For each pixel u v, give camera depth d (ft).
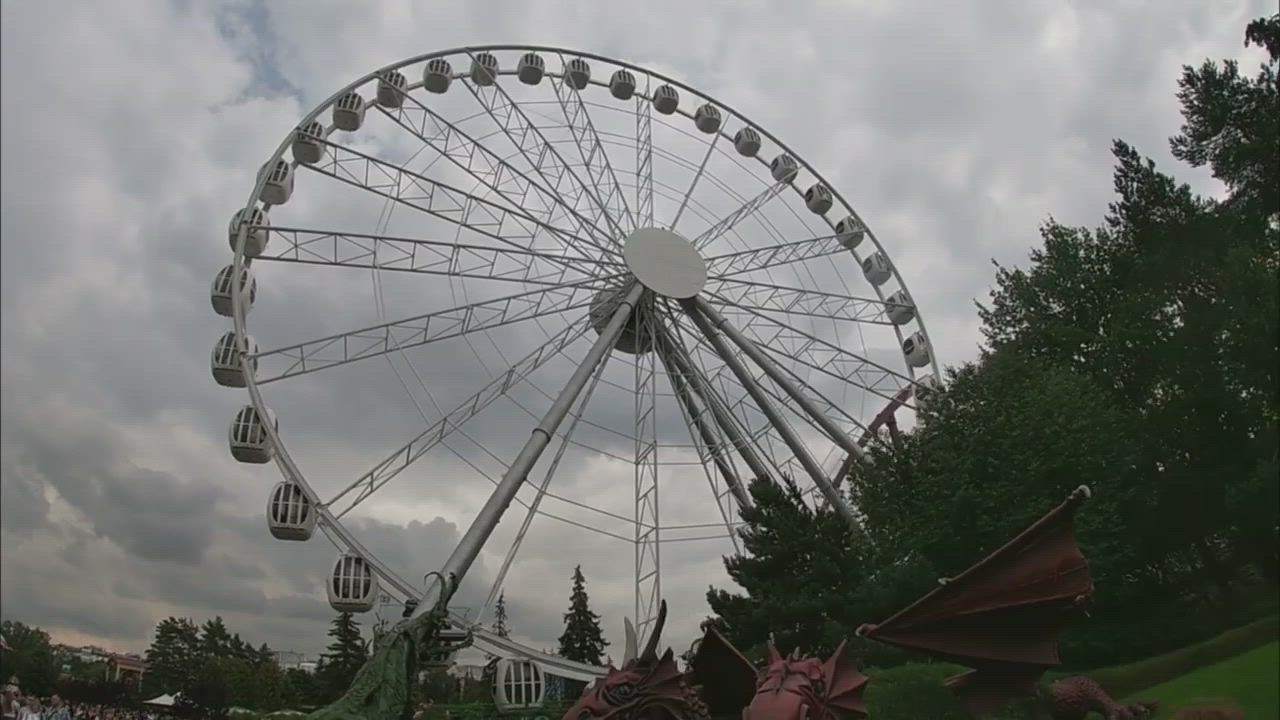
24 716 107.96
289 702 335.47
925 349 186.19
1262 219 124.98
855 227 199.00
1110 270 157.99
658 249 170.91
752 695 61.52
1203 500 116.78
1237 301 120.16
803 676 49.26
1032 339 165.27
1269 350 115.14
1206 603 111.14
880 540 141.59
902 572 121.39
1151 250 140.77
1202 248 131.85
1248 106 128.16
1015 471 127.24
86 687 271.08
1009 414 137.18
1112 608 115.65
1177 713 67.97
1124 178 143.64
